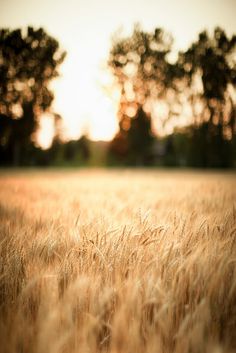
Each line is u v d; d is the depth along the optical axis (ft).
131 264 8.97
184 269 7.98
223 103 154.30
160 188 39.63
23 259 9.45
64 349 6.69
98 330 7.22
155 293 7.32
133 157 181.16
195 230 10.43
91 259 9.50
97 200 24.06
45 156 202.90
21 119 125.70
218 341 6.73
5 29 110.11
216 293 7.47
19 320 6.89
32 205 22.07
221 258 7.97
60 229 12.28
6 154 178.50
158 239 9.95
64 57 119.65
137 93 163.84
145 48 159.53
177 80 159.53
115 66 162.09
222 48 153.58
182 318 7.29
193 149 167.22
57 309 7.02
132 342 6.43
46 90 124.26
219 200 19.89
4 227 13.85
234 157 160.86
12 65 115.24
